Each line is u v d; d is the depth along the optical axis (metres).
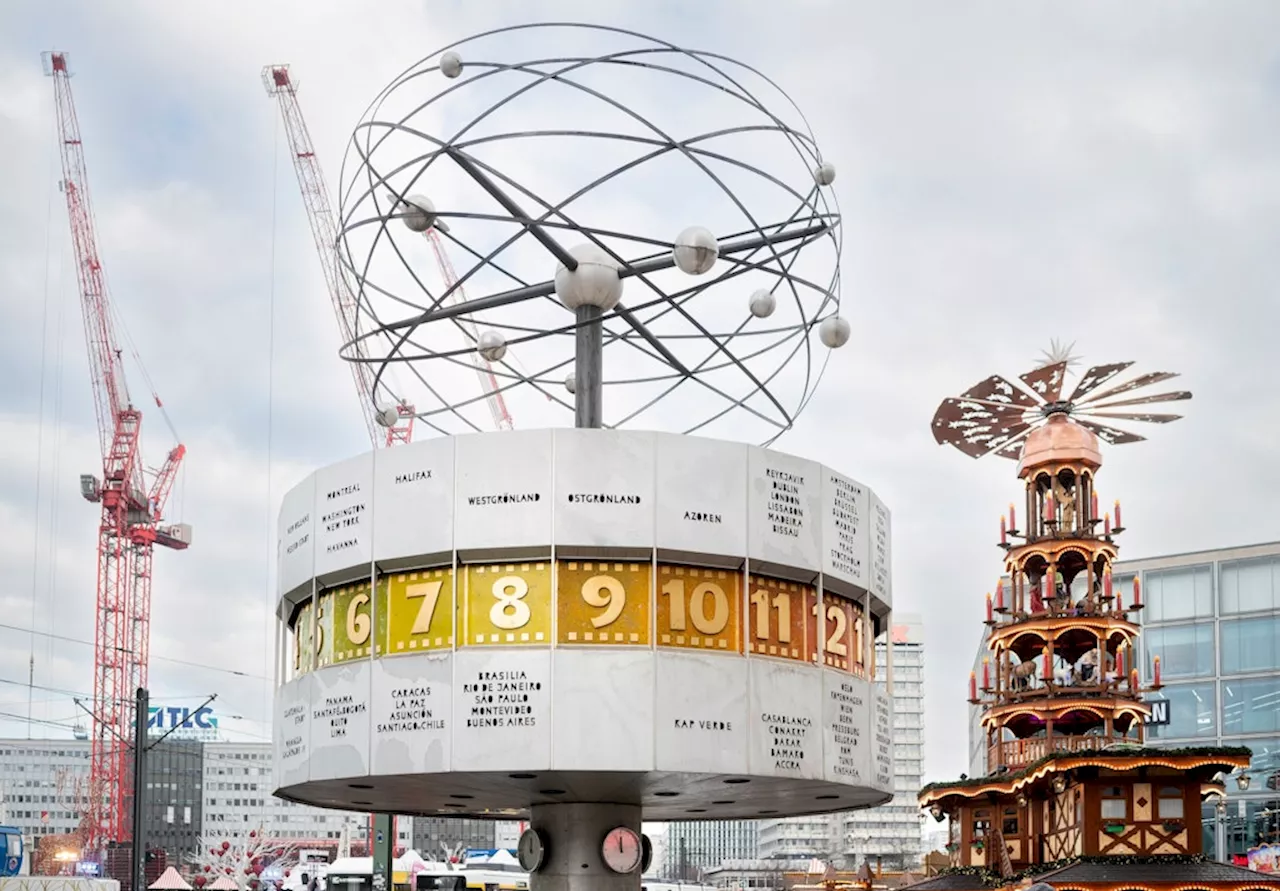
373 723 24.94
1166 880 50.47
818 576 26.14
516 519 24.50
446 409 30.80
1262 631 109.62
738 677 24.75
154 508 198.62
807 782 25.83
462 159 25.56
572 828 29.11
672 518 24.69
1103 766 52.53
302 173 157.88
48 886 68.25
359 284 28.64
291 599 27.92
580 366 28.14
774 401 30.39
